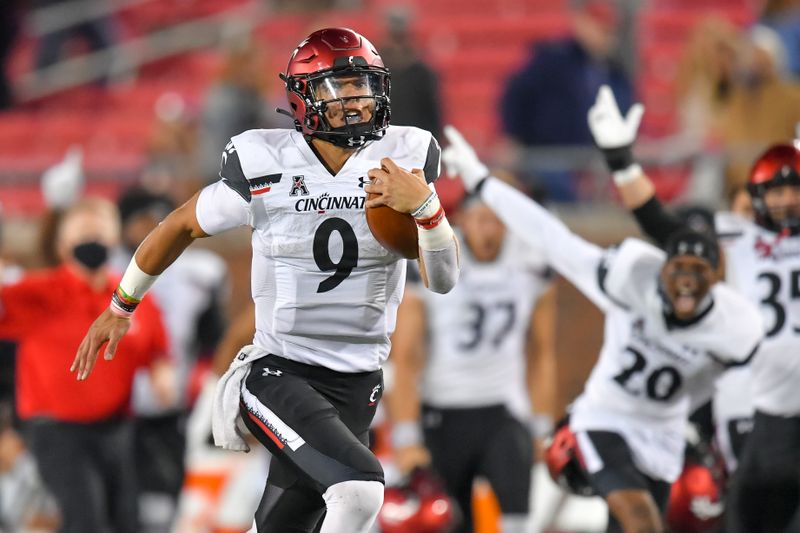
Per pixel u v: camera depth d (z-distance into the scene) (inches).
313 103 558.9
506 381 949.8
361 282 574.6
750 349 743.7
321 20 1861.5
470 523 963.3
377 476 554.6
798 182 770.8
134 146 1765.5
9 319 912.3
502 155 1256.8
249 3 1941.4
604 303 765.3
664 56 1692.9
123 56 1868.8
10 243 1343.5
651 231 786.8
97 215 930.7
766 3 1424.7
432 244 546.3
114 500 949.2
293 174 566.3
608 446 759.1
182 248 587.8
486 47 1791.3
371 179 548.4
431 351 950.4
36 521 1153.4
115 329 598.9
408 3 1872.5
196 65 1851.6
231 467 1109.1
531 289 959.0
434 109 1298.0
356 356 588.4
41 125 1801.2
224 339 1095.6
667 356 753.0
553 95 1301.7
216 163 1325.0
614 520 764.6
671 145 1275.8
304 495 594.9
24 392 929.5
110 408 929.5
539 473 1106.1
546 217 785.6
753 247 798.5
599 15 1587.1
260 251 579.8
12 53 1913.1
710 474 791.1
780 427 786.2
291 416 570.6
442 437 951.6
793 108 1247.5
